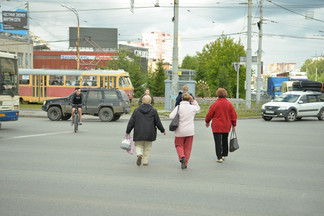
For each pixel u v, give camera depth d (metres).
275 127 20.02
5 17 58.66
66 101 22.19
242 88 67.81
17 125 19.19
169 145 12.48
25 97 39.56
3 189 6.57
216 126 9.49
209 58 73.75
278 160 9.95
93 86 38.97
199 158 10.12
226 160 9.88
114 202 5.85
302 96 25.17
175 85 25.64
